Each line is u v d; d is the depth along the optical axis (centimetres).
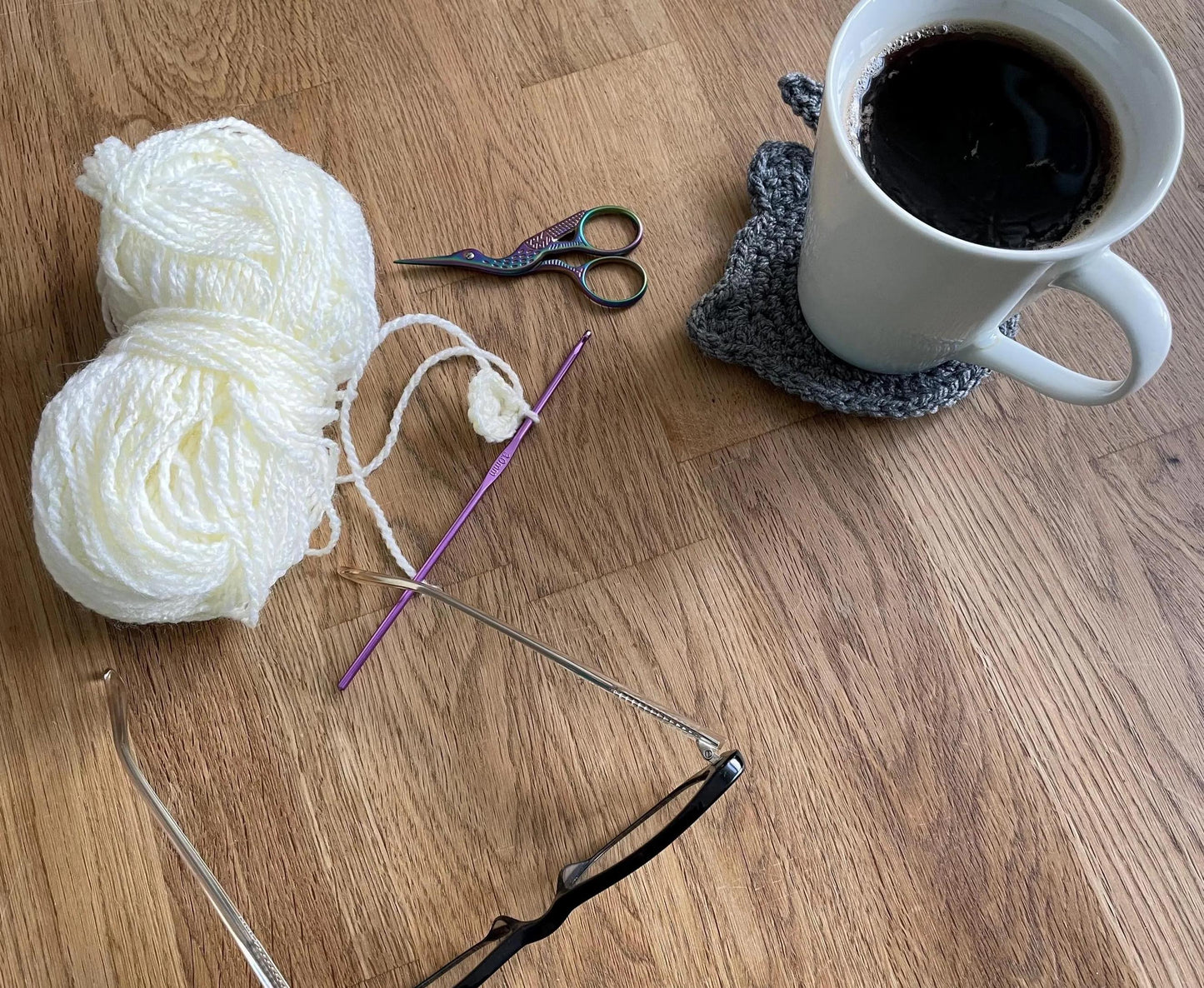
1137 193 39
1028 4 43
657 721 49
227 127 47
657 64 58
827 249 44
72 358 52
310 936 46
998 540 52
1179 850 48
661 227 56
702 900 47
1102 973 47
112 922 45
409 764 48
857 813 48
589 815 48
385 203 55
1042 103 43
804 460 53
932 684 50
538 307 54
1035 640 51
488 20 59
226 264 42
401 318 51
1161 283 56
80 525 40
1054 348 54
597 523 51
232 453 41
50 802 46
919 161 43
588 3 59
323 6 58
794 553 51
